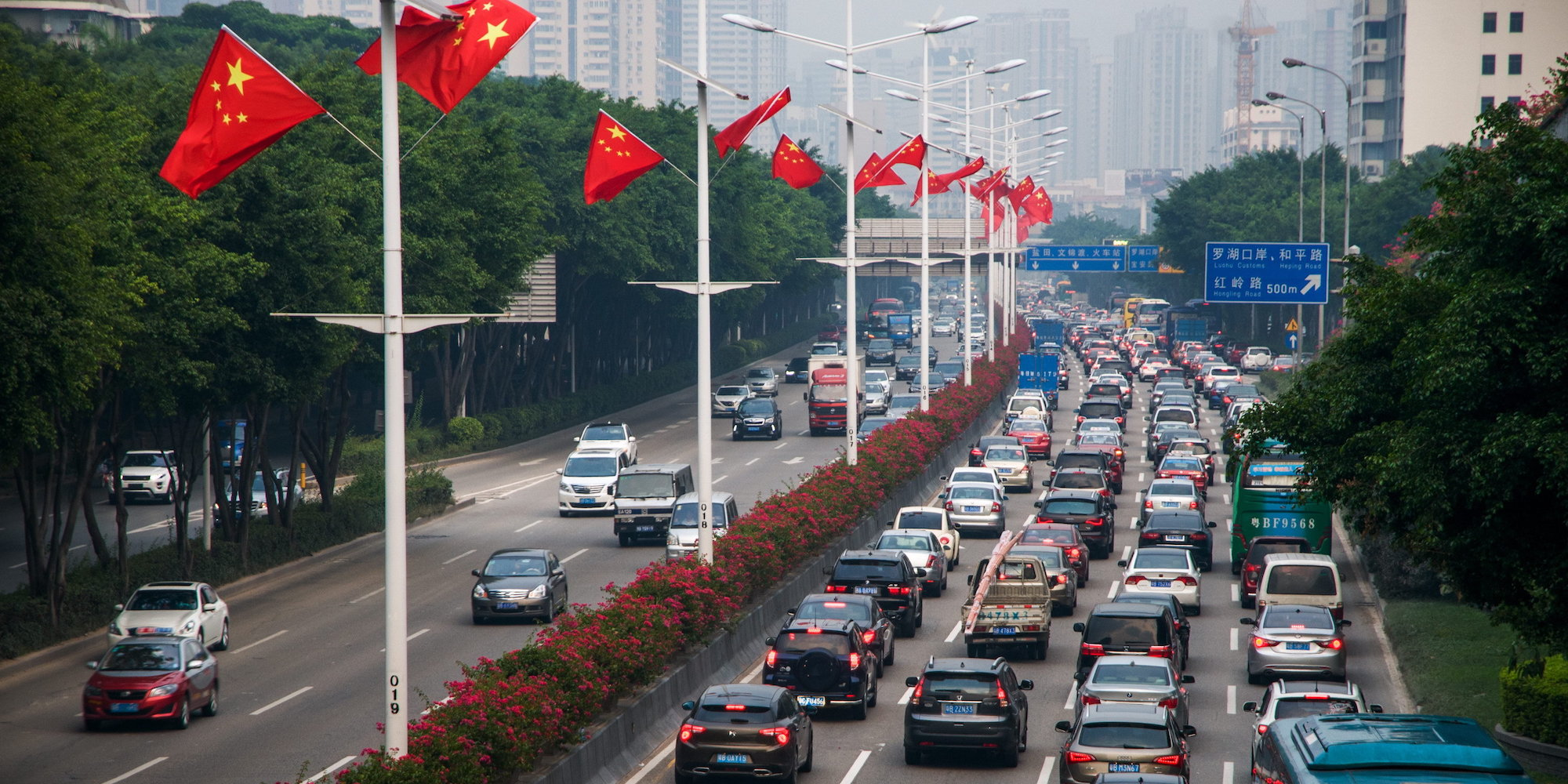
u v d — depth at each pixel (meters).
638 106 156.25
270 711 52.09
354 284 75.75
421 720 36.78
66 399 55.34
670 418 164.62
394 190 34.25
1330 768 20.67
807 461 125.38
